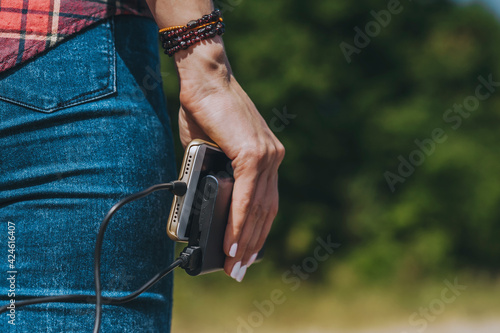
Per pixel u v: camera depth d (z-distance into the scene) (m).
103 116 1.32
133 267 1.33
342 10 12.73
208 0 1.39
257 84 12.28
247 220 1.41
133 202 1.33
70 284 1.29
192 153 1.38
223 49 1.39
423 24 14.12
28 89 1.30
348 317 10.20
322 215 13.50
